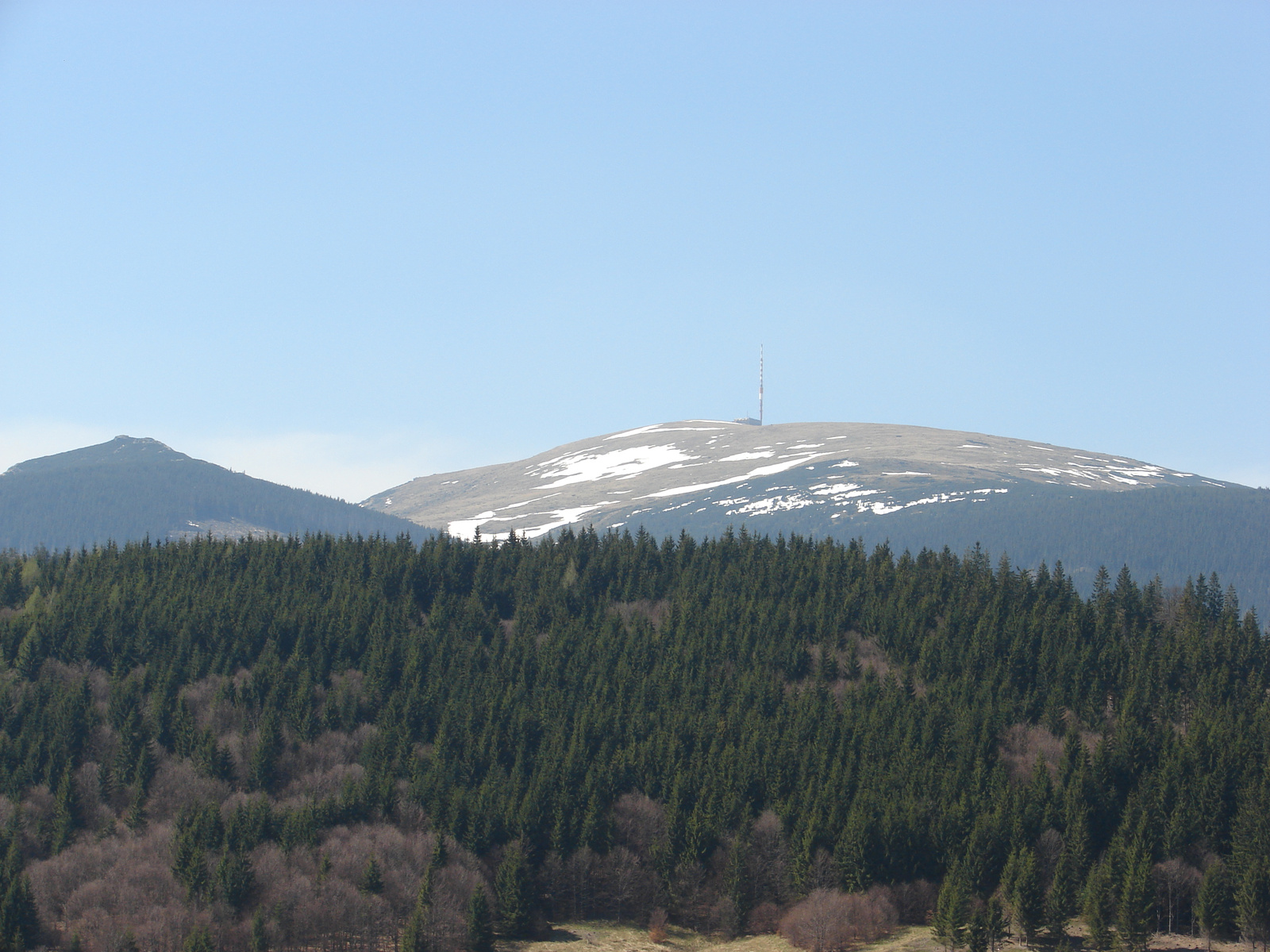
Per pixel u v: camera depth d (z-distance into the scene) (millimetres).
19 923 170750
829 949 180500
